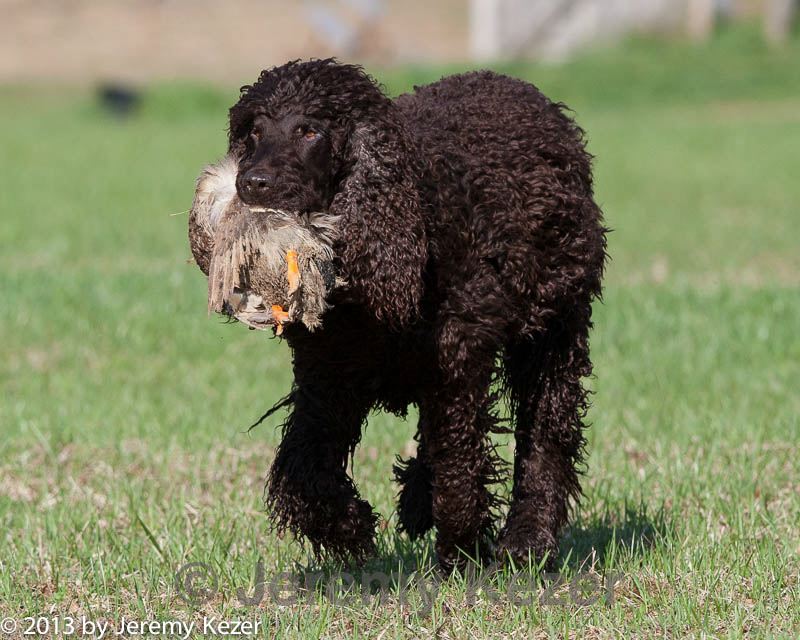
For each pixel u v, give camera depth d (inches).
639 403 1214.3
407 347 738.8
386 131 714.8
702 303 1648.6
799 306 1598.2
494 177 794.8
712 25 5187.0
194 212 706.8
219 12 6107.3
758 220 2532.0
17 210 2706.7
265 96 721.6
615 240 2309.3
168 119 4650.6
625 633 714.8
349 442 783.1
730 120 4190.5
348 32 5226.4
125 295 1744.6
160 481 1019.9
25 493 1005.8
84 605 773.3
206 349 1486.2
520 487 848.9
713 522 895.7
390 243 701.9
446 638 724.0
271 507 775.7
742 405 1190.9
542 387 854.5
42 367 1418.6
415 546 879.1
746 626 729.0
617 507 925.2
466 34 5718.5
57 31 5866.1
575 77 4719.5
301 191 697.0
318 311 671.1
